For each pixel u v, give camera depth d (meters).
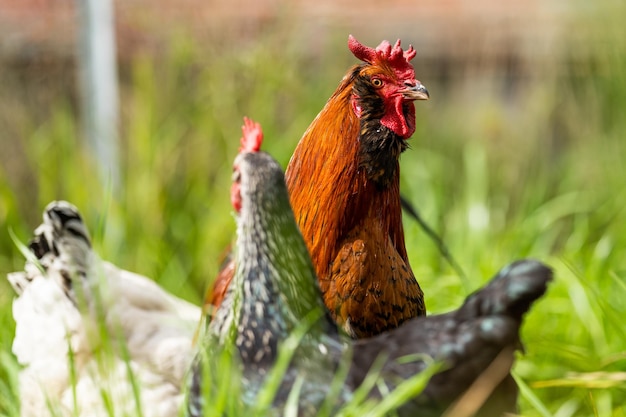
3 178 9.64
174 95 10.10
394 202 5.44
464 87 12.08
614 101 11.51
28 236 9.60
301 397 4.39
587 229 9.98
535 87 12.05
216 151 10.05
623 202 10.25
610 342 7.32
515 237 9.77
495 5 12.19
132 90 10.48
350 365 4.48
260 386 4.44
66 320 6.45
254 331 4.54
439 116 11.98
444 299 8.03
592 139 11.68
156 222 9.60
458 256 9.21
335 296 5.23
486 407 4.46
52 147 10.19
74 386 5.36
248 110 10.07
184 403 4.73
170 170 9.98
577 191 11.20
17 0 10.99
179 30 10.29
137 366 6.53
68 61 10.80
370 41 11.66
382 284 5.26
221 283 5.89
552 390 7.14
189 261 9.48
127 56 10.53
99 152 9.85
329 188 5.32
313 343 4.53
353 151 5.28
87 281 6.61
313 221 5.35
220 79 10.07
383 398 4.32
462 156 11.67
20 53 10.73
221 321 4.73
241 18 10.58
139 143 9.77
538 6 12.12
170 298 7.29
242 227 4.58
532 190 11.21
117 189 9.55
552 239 10.33
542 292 4.22
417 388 4.16
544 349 7.41
